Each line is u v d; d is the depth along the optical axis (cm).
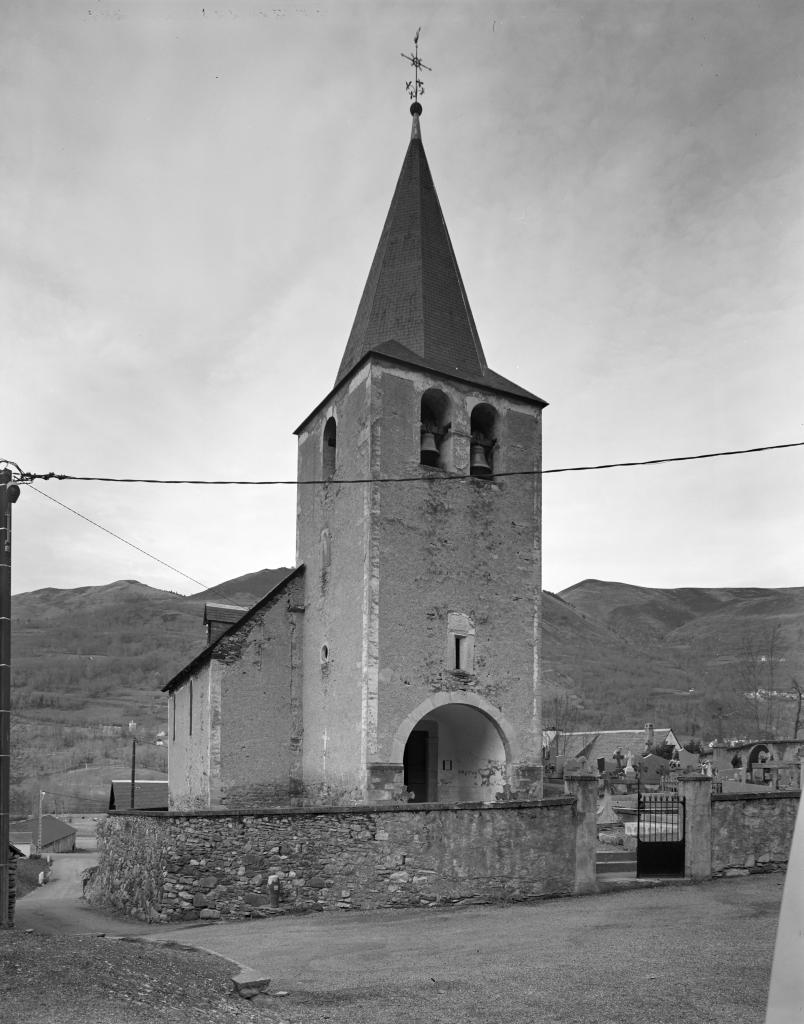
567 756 6244
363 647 2092
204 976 1000
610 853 2017
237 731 2345
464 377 2353
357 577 2173
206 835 1562
